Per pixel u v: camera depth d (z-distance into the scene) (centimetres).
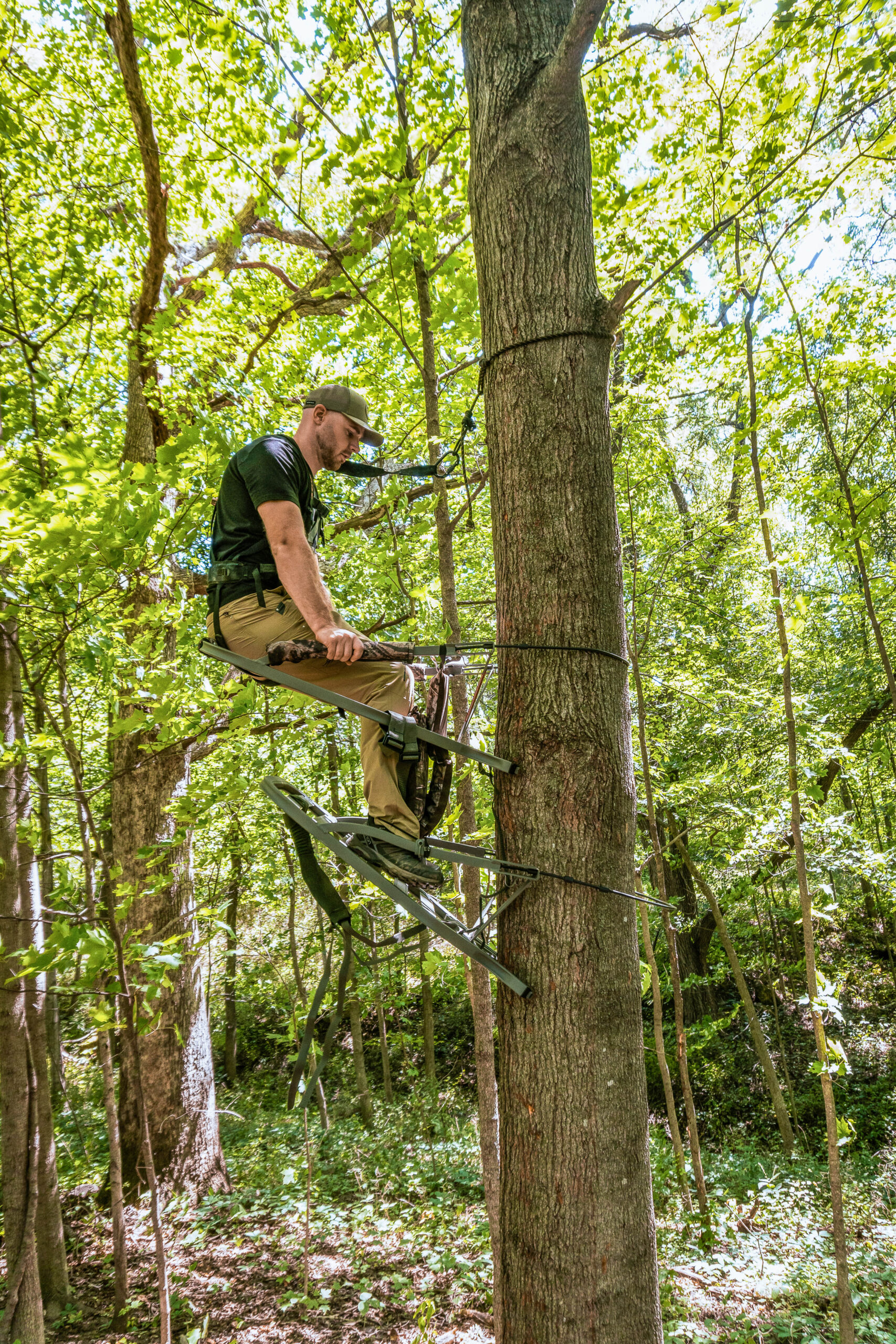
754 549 1200
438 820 241
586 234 243
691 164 512
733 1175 996
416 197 409
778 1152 1158
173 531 366
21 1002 470
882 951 1627
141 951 417
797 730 798
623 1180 209
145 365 737
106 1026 433
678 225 539
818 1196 917
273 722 775
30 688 410
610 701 227
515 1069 220
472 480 469
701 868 1369
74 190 859
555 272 237
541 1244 208
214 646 236
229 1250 706
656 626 1182
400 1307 609
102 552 326
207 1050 864
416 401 707
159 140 792
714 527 1170
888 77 400
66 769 838
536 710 226
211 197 646
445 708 244
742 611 1260
